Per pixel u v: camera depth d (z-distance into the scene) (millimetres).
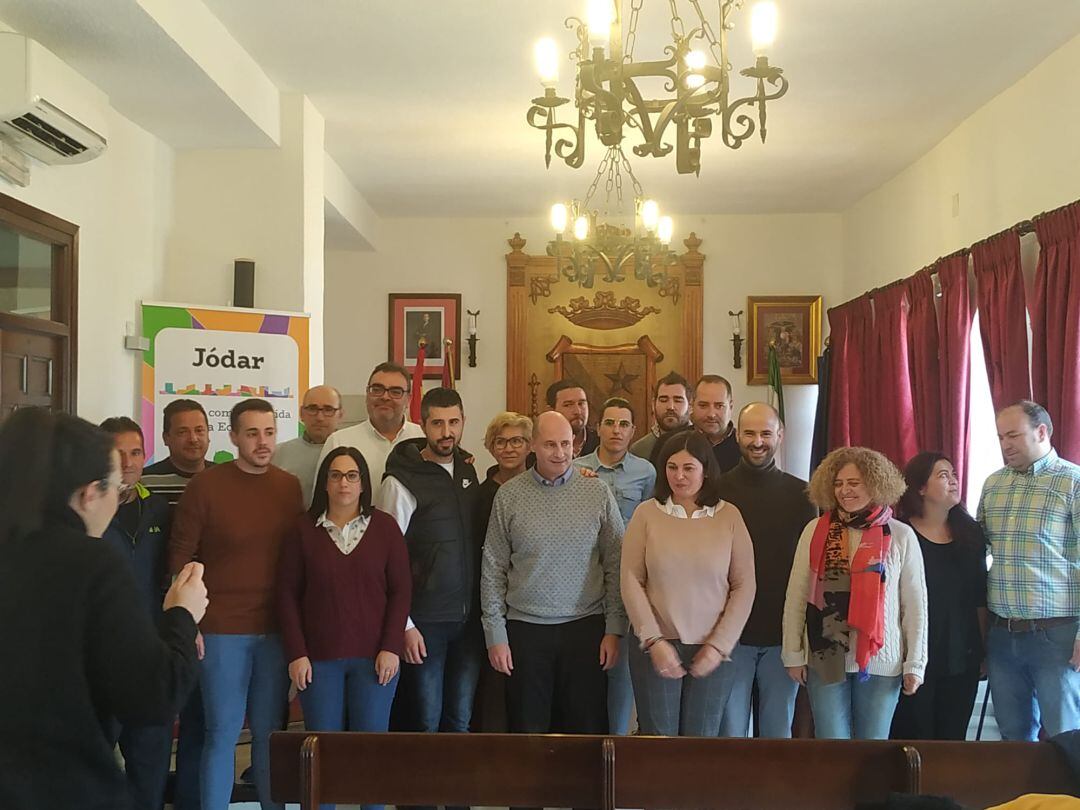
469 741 2020
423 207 7316
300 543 2979
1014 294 4449
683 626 2902
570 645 3018
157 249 4781
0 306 3467
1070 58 4215
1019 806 1786
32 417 1644
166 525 3176
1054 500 3148
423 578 3088
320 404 3666
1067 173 4238
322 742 2027
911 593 2881
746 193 6934
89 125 3795
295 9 3941
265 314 4672
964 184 5352
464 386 7582
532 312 7602
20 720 1511
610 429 3523
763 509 3156
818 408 7129
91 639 1568
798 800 1992
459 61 4477
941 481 3160
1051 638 3115
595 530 3062
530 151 5891
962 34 4152
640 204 4941
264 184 4918
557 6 3895
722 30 2547
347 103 5066
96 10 3348
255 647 3023
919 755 1959
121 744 2945
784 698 3115
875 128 5457
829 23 4039
